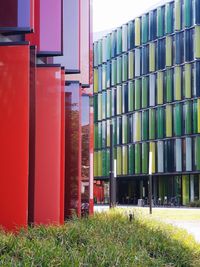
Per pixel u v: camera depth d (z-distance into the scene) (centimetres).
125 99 7456
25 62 1145
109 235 1066
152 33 6988
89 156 1875
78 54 1600
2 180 1127
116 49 7694
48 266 675
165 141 6731
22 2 1184
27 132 1134
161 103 6819
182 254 1093
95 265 749
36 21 1359
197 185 6456
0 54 1145
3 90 1141
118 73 7625
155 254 1048
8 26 1182
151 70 6975
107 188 8025
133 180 7606
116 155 7575
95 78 8194
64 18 1599
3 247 740
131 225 1346
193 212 3862
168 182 6862
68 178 1616
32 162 1188
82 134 1881
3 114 1138
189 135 6419
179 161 6525
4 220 1119
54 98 1348
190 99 6438
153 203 7000
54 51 1356
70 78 1842
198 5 6394
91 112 1930
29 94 1177
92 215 1656
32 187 1188
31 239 881
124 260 804
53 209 1333
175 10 6631
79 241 910
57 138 1346
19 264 655
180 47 6588
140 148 7125
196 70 6372
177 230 1546
